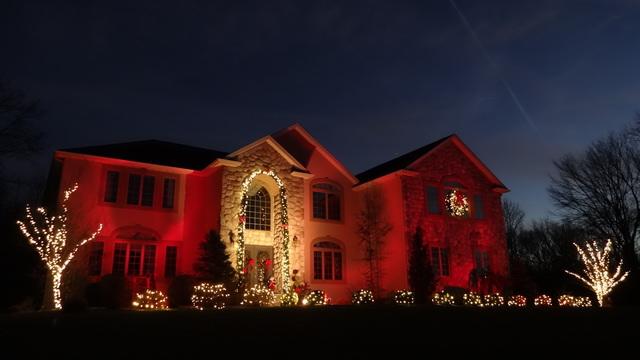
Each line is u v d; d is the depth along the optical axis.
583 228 33.09
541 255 44.78
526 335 8.59
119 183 20.89
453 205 25.50
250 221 22.38
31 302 19.12
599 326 9.73
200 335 8.74
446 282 24.00
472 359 6.69
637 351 7.10
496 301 23.06
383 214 24.58
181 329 9.51
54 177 22.50
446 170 25.92
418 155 25.81
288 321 10.66
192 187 22.55
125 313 13.34
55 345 7.89
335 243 24.50
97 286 18.50
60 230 18.20
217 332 9.08
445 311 13.02
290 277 21.28
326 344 7.77
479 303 22.44
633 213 30.45
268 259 22.19
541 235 44.72
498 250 26.34
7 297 22.08
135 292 19.16
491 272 23.66
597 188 31.75
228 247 20.20
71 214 19.23
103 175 20.55
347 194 25.77
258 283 21.73
